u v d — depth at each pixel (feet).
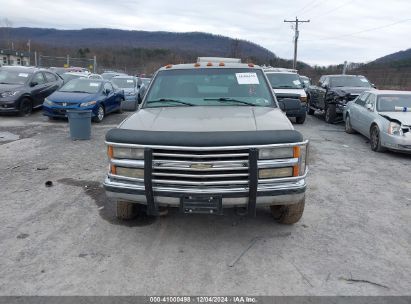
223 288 11.19
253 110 15.79
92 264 12.36
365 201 18.89
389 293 11.11
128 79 60.39
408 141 28.19
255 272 12.08
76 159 25.53
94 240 14.02
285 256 13.12
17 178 21.16
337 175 23.48
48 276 11.64
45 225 15.21
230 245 13.84
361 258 13.11
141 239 14.17
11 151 27.48
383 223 16.21
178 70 18.45
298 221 15.94
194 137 12.23
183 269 12.17
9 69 47.03
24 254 12.91
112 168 13.16
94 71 133.28
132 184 12.95
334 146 32.86
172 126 13.35
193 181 12.44
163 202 12.75
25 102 44.24
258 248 13.65
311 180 22.20
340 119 47.06
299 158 12.87
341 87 48.78
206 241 14.11
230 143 12.16
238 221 15.88
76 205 17.35
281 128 13.26
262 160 12.50
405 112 31.42
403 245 14.20
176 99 17.12
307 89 59.36
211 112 15.31
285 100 17.81
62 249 13.30
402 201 19.07
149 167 12.42
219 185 12.43
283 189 12.67
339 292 11.10
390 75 86.63
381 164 26.81
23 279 11.45
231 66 18.70
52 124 39.60
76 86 44.32
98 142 31.40
